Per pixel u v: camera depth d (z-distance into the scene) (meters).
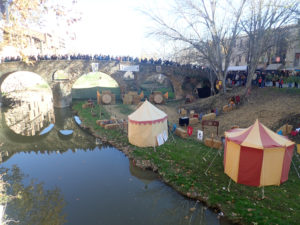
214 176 10.87
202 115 21.58
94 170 12.81
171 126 18.58
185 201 9.59
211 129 18.09
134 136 15.40
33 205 9.53
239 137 10.18
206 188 10.00
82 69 32.06
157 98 31.05
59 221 8.43
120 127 19.95
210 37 26.00
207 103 26.33
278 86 25.83
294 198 8.77
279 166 9.58
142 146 15.13
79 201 9.78
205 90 31.47
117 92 43.62
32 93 43.84
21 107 32.50
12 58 29.36
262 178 9.52
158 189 10.64
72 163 13.84
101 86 52.09
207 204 9.17
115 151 15.52
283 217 7.77
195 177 10.91
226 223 8.12
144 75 34.69
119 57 33.84
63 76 61.84
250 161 9.53
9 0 5.85
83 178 11.91
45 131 21.03
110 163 13.69
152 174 12.11
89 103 29.75
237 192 9.43
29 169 13.13
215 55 26.44
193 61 28.94
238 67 38.88
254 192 9.30
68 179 11.83
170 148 14.48
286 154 9.62
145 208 9.23
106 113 26.09
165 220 8.45
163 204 9.46
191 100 30.30
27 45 7.00
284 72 27.80
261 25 23.44
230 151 10.48
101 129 20.11
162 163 12.66
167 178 11.36
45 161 14.27
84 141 17.84
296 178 10.30
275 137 9.97
